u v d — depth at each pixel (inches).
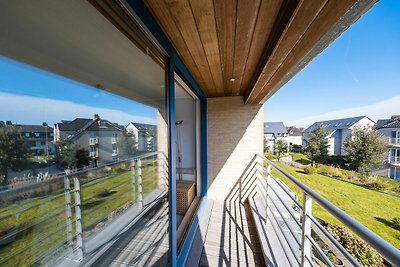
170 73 58.2
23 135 23.5
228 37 52.6
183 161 158.2
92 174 35.3
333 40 42.7
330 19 33.9
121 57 42.8
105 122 38.9
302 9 31.1
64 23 29.7
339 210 29.5
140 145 50.4
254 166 138.3
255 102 133.0
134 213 47.8
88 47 34.7
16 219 22.7
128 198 45.7
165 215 61.2
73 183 31.2
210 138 143.5
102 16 33.2
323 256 35.2
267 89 91.4
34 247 24.9
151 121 55.1
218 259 74.6
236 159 140.6
